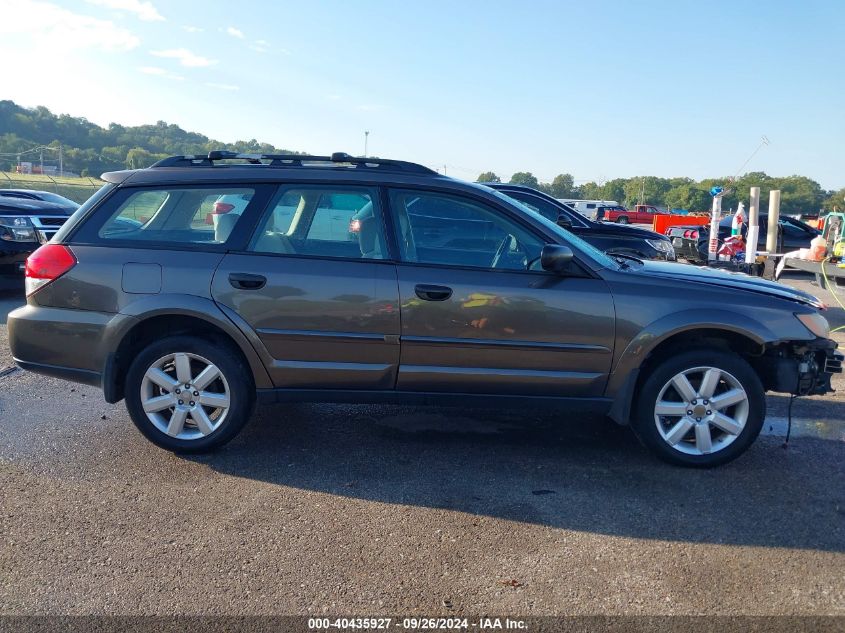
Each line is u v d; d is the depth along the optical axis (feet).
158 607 9.36
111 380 14.08
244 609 9.35
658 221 99.81
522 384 14.01
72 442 15.07
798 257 38.19
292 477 13.53
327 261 13.93
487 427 16.62
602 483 13.48
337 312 13.73
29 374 20.17
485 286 13.69
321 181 14.28
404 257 14.03
